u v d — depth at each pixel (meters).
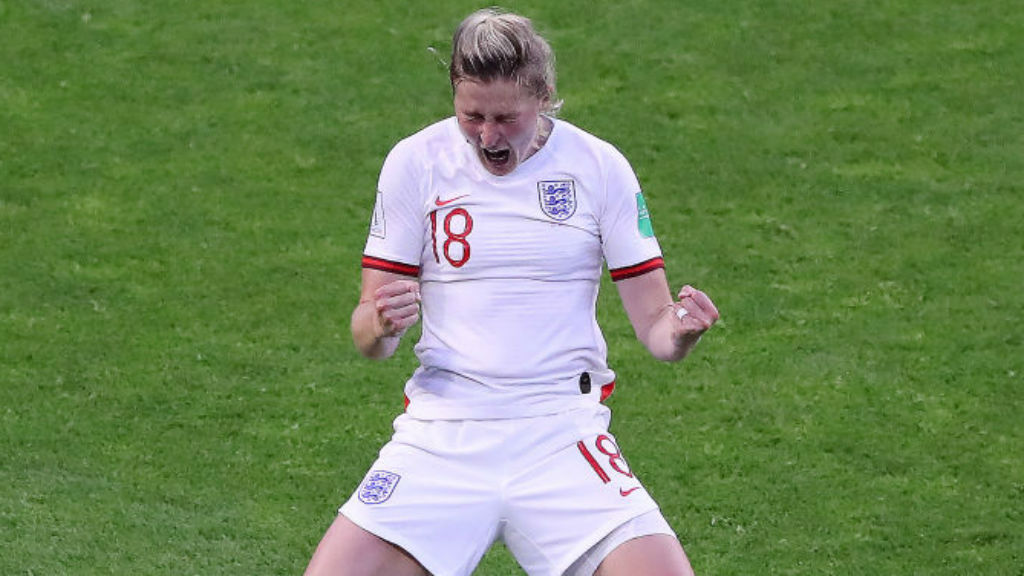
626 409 22.45
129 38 34.31
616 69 33.09
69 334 24.36
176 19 35.06
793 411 22.34
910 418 22.12
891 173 29.44
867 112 31.55
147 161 29.94
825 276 26.14
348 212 28.38
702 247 27.09
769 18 34.94
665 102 31.94
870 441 21.56
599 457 14.06
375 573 13.84
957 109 31.62
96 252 26.86
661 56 33.53
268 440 21.62
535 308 14.19
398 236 14.37
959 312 24.95
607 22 34.78
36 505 19.86
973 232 27.39
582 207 14.28
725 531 19.59
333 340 24.38
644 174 29.48
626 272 14.52
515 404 14.12
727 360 23.75
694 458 21.20
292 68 33.28
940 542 19.33
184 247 27.11
